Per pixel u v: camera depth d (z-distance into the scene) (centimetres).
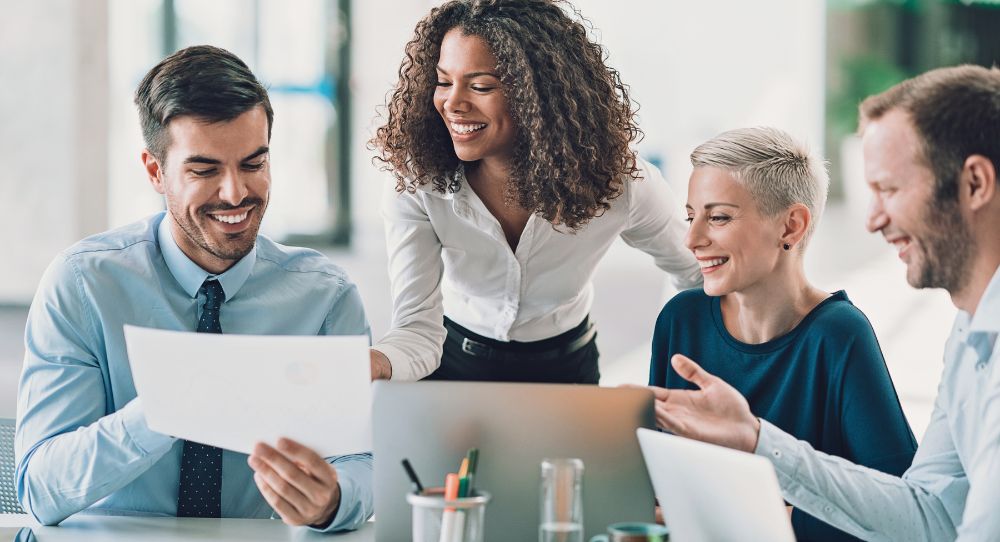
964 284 153
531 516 156
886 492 167
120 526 184
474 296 257
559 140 224
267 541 175
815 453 165
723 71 1191
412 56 232
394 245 251
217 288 207
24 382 199
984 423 147
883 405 199
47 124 688
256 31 871
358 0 888
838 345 202
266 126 196
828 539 198
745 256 202
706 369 215
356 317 220
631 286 829
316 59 891
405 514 158
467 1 225
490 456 156
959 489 168
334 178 906
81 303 199
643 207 249
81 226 694
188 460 197
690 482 138
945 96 147
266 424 157
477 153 224
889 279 840
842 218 1155
